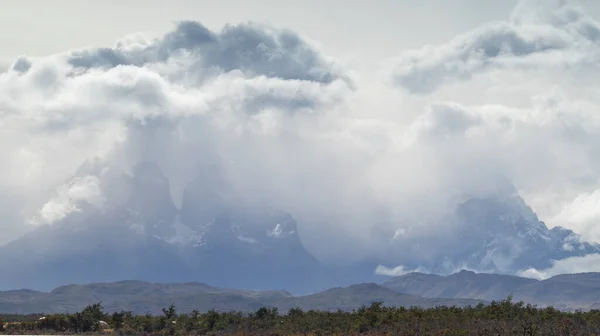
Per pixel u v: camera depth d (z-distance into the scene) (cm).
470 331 13712
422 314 16875
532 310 16500
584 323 13938
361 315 17888
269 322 19588
